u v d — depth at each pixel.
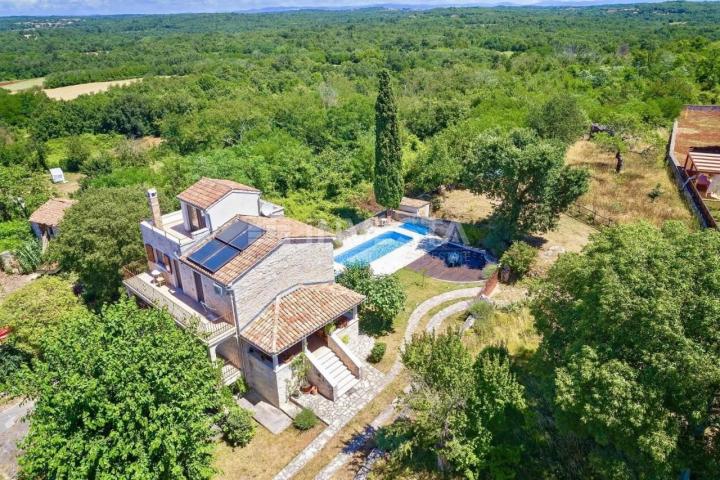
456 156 54.41
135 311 20.70
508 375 18.84
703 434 15.61
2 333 28.95
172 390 17.22
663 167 52.84
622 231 18.84
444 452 18.20
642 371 14.70
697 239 15.72
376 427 23.14
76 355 17.64
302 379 25.38
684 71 93.94
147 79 129.00
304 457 21.78
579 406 15.54
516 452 19.36
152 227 28.41
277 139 70.62
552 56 130.88
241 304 24.19
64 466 15.87
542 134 54.19
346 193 53.19
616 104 76.00
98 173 76.31
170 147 86.75
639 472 15.37
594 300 16.91
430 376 18.73
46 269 44.56
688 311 14.31
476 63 136.88
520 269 34.84
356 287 30.73
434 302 33.56
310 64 152.25
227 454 22.20
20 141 92.00
